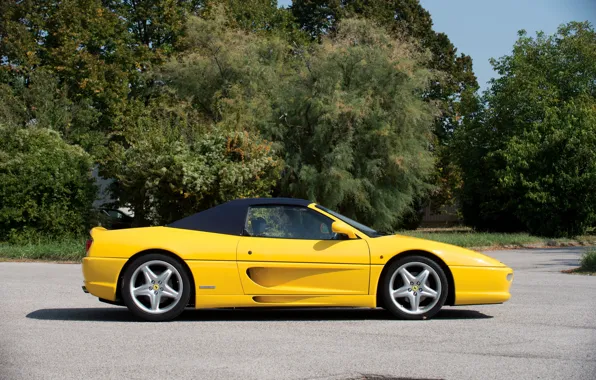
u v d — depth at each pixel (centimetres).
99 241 727
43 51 3250
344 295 720
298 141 2523
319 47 2603
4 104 2872
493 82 3703
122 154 1950
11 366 507
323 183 2406
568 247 2505
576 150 2967
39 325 691
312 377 473
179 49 3466
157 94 3114
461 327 678
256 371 490
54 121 2952
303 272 719
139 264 714
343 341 603
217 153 1869
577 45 3616
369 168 2444
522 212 3069
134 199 1972
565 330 657
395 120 2519
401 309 725
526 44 3762
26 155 2038
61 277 1221
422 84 2595
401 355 543
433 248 735
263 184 1928
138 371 491
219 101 2589
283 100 2536
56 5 3253
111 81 3222
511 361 521
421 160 2530
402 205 2577
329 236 739
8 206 1983
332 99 2405
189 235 732
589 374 480
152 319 714
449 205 4812
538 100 3481
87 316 757
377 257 723
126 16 3475
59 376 477
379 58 2522
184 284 715
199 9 3616
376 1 4344
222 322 716
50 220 1992
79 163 2108
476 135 3553
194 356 540
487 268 734
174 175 1803
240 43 2786
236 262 715
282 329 670
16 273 1309
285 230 741
